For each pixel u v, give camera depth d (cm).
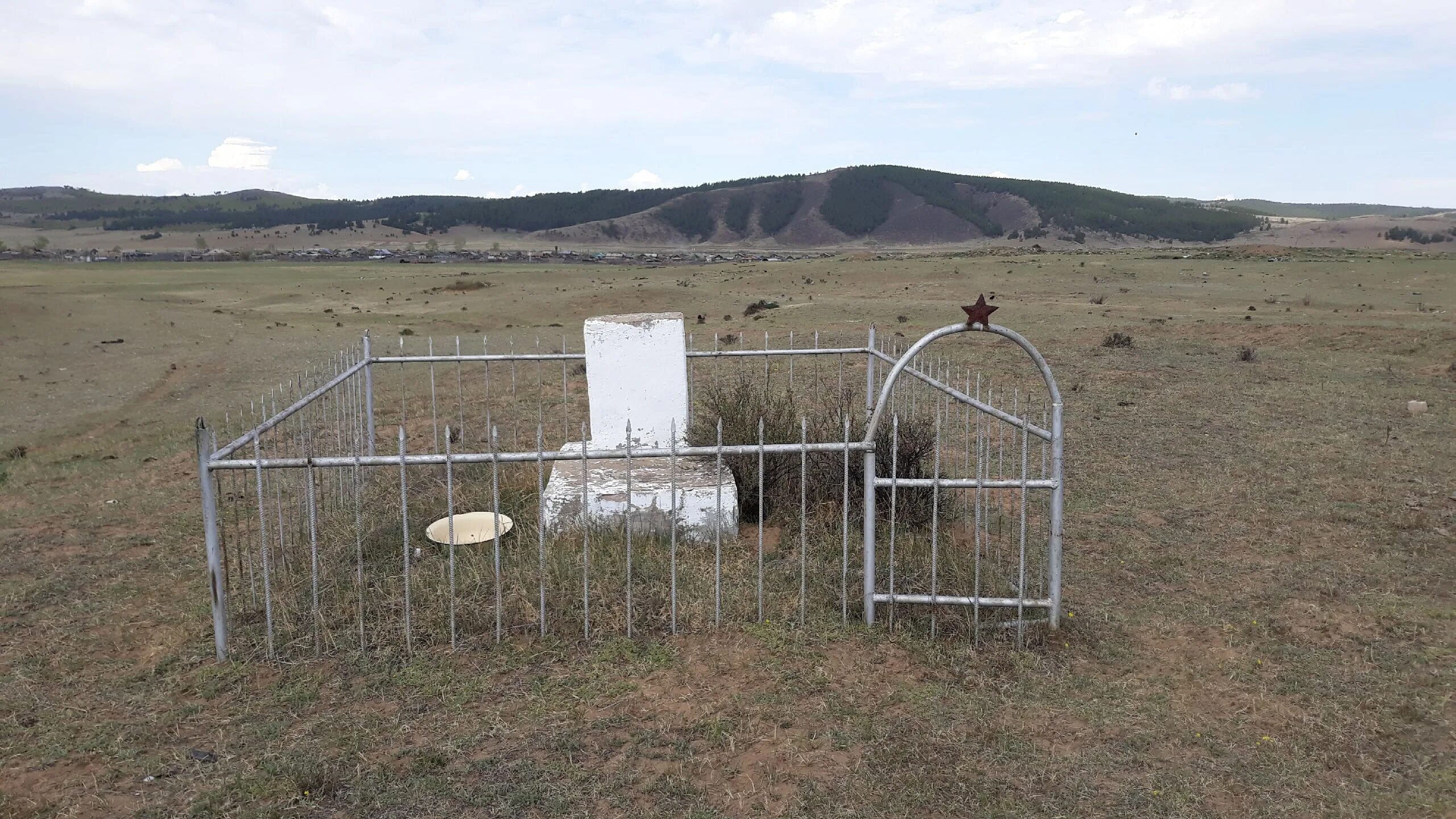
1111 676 511
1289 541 718
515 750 433
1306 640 548
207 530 518
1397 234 18650
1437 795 395
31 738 450
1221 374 1491
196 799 396
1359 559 679
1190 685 500
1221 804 394
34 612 619
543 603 543
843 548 555
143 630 586
